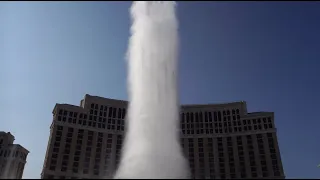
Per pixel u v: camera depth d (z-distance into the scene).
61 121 150.50
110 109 165.50
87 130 153.62
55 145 142.50
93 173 141.00
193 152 153.50
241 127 157.62
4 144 143.25
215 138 157.12
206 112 167.25
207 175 144.25
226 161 147.88
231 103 167.25
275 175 137.38
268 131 151.75
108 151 150.62
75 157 142.88
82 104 167.88
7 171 135.25
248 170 142.50
